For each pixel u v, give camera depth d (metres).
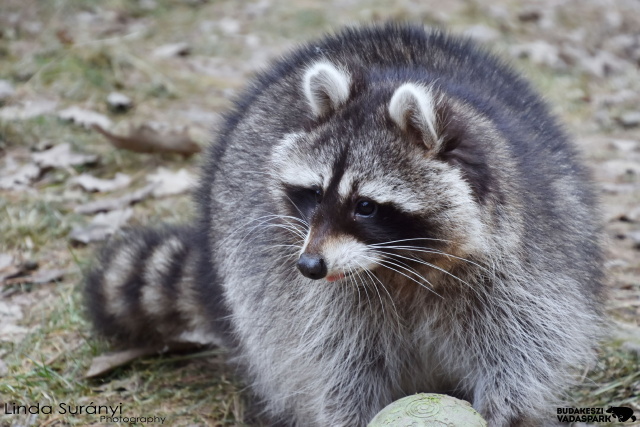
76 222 9.92
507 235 5.98
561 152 7.03
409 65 7.15
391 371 6.74
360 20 16.12
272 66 8.29
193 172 10.98
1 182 10.51
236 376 7.73
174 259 8.20
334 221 5.78
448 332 6.42
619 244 9.77
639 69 16.16
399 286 6.24
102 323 8.16
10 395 7.18
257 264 6.77
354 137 5.86
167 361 8.05
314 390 6.85
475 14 17.34
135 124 11.73
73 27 15.12
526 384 6.46
